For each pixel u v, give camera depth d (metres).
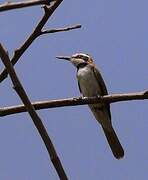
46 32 7.57
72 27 7.67
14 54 7.68
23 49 7.66
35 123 6.10
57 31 7.61
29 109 6.11
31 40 7.60
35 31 7.52
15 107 7.72
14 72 6.13
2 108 7.71
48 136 6.06
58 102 8.37
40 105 8.20
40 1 5.62
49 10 7.24
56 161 5.95
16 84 6.13
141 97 8.22
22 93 6.14
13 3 5.58
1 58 6.10
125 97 8.60
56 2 7.19
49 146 6.02
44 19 7.35
